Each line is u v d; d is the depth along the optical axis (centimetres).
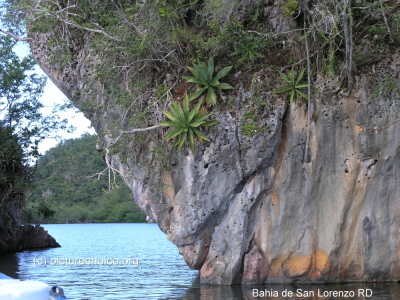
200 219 1320
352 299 1053
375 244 1274
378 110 1253
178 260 2223
